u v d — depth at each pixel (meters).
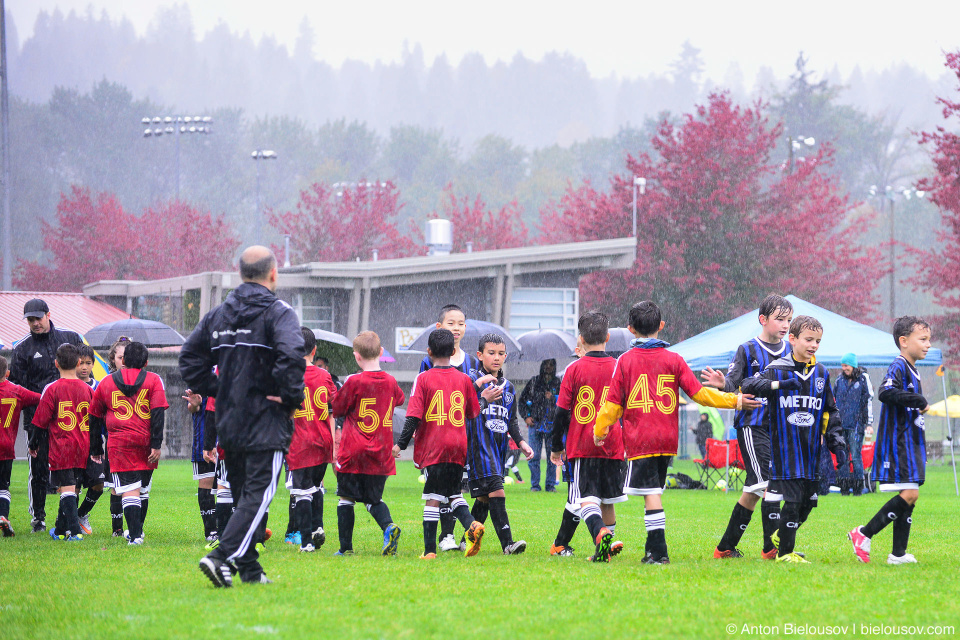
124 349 21.59
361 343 19.48
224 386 15.09
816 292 104.62
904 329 18.09
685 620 12.44
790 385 17.78
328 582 15.27
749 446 18.75
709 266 102.00
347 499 19.42
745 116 112.75
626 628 11.93
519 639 11.34
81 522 24.42
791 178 110.81
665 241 102.88
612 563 17.75
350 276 66.00
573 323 75.50
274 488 15.16
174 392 68.31
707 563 17.64
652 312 17.59
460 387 19.33
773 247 104.19
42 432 24.39
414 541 22.22
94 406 21.53
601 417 17.42
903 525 18.03
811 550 20.36
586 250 73.00
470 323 38.72
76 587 15.05
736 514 18.88
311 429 20.53
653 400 17.45
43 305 25.61
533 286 74.50
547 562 17.86
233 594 14.16
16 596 14.34
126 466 21.31
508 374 67.69
